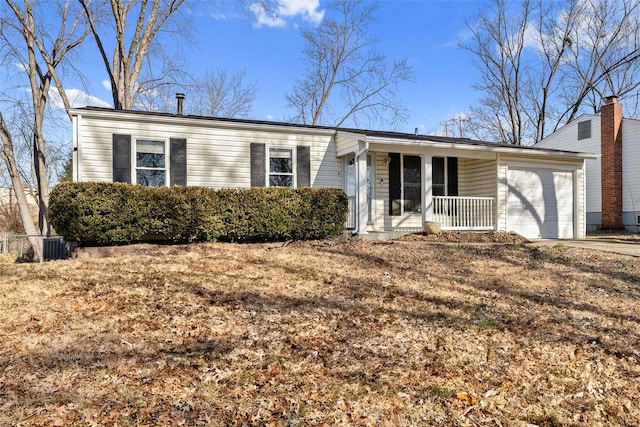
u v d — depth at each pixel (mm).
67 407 2973
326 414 3025
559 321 4988
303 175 11875
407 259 8172
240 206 9445
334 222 10445
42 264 7078
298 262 7645
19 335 4160
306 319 4840
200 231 9195
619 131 19125
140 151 10227
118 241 8578
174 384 3355
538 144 23500
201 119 10711
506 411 3184
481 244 10328
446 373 3697
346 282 6430
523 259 8453
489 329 4672
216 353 3924
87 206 8148
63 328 4359
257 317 4852
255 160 11328
